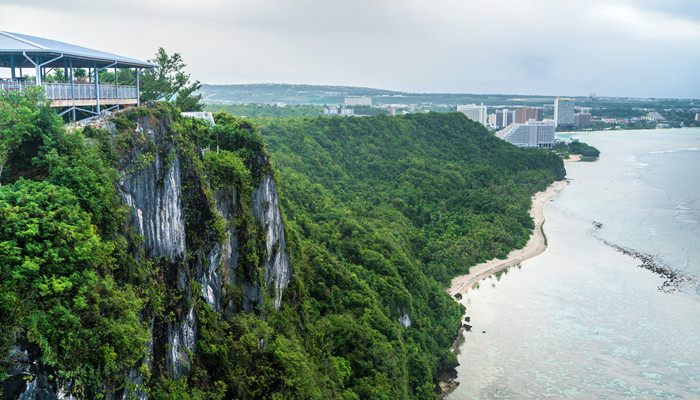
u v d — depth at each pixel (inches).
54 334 842.8
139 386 1019.3
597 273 4717.0
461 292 4382.4
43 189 952.3
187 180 1462.8
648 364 3193.9
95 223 1017.5
